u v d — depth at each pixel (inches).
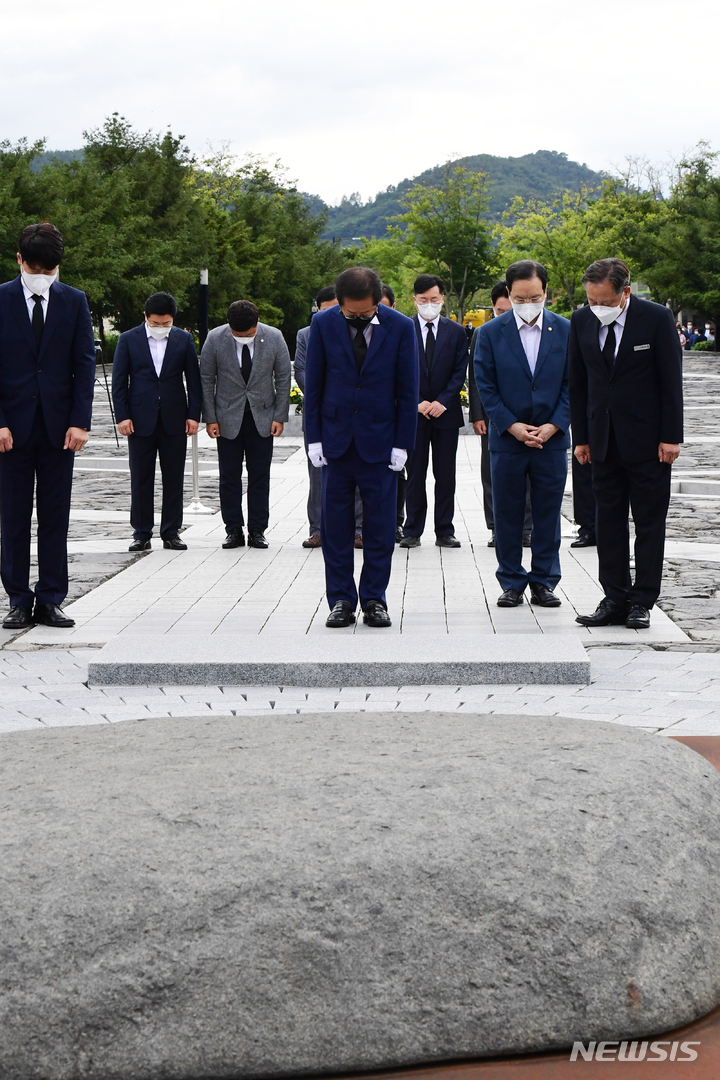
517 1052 92.4
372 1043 90.4
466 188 2778.1
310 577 327.3
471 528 422.0
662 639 246.8
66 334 261.3
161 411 373.1
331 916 92.0
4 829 99.2
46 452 263.0
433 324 366.3
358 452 256.2
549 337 279.6
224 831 98.0
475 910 93.7
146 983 88.9
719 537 398.3
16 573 266.5
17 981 88.4
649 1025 94.0
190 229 2285.9
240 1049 89.0
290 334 2967.5
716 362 1893.5
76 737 128.4
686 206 2672.2
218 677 212.2
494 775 108.6
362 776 108.7
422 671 211.3
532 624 262.8
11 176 1782.7
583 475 371.9
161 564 351.6
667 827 104.0
